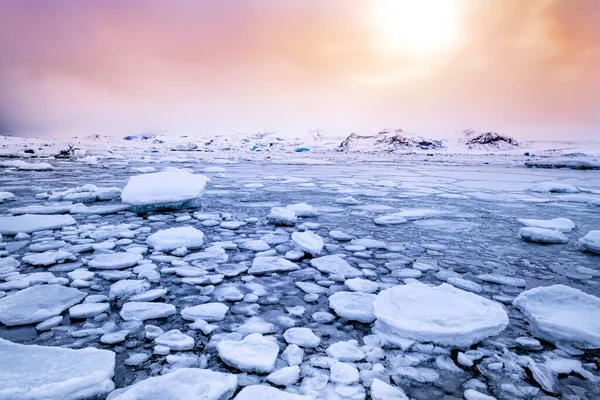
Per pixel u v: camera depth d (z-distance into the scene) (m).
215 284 2.35
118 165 14.56
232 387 1.28
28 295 2.03
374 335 1.71
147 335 1.65
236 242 3.42
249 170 13.60
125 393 1.20
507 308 2.06
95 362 1.38
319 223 4.41
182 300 2.08
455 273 2.66
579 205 6.11
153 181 5.22
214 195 6.69
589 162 16.44
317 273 2.59
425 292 1.98
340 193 7.13
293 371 1.38
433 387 1.34
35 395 1.19
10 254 2.93
